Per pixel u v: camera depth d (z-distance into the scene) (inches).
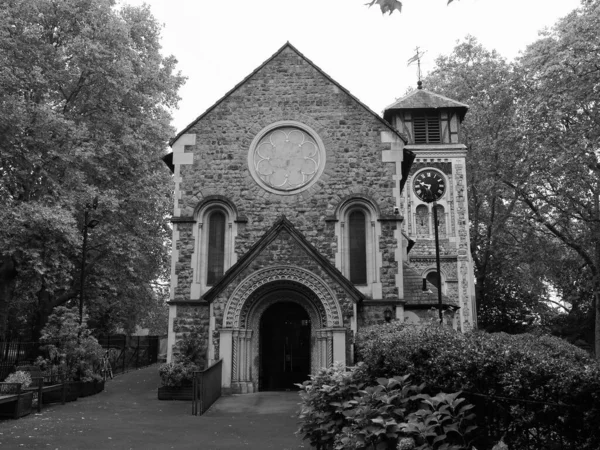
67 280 944.9
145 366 1299.2
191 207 770.8
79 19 888.9
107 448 413.4
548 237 1306.6
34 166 826.8
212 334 700.7
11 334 1264.8
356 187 765.3
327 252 749.3
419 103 1349.7
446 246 1283.2
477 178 1411.2
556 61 967.0
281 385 735.7
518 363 258.5
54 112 815.7
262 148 786.8
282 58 810.8
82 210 900.6
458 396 293.6
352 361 674.8
